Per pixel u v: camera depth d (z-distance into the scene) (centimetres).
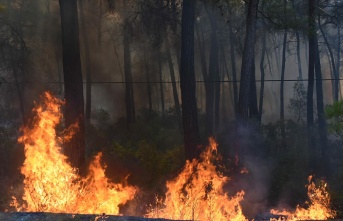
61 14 1401
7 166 1554
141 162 1595
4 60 2339
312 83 2248
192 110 1520
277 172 1631
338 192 1491
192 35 1538
